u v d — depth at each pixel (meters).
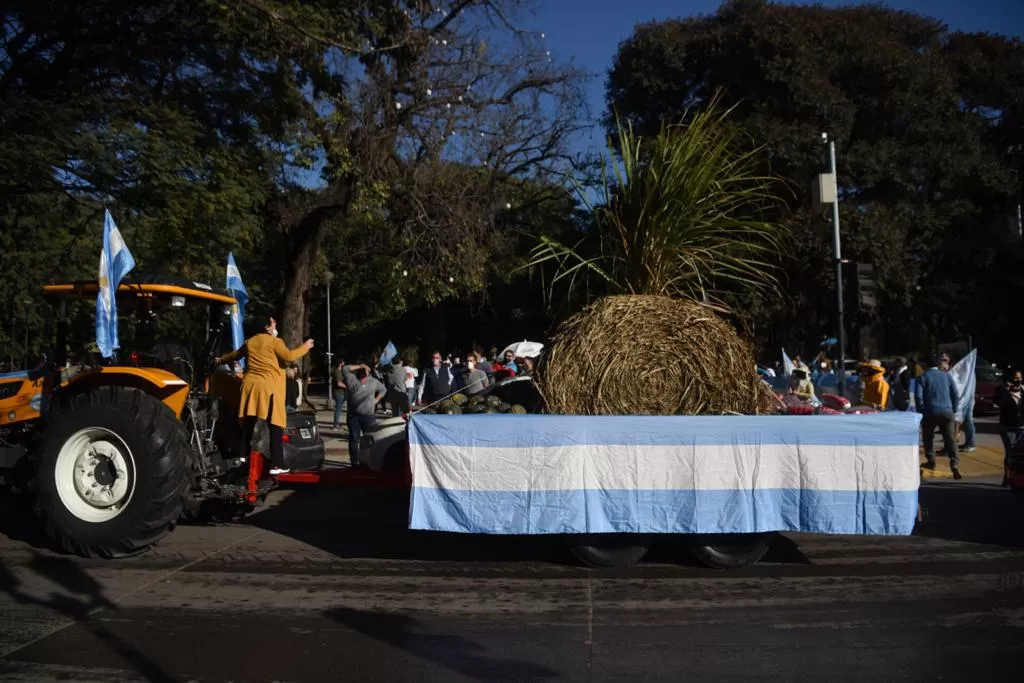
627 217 7.17
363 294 39.44
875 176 25.02
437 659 4.62
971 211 27.14
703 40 26.47
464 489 6.14
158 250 15.15
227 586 6.07
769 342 27.89
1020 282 31.09
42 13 12.45
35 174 12.37
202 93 14.60
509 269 24.50
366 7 17.62
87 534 6.79
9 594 5.88
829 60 25.50
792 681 4.29
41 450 6.94
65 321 8.01
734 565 6.50
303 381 20.23
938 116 26.47
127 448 6.86
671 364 6.56
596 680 4.32
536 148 21.45
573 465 6.12
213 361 8.42
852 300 10.79
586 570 6.53
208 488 7.43
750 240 7.89
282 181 17.89
